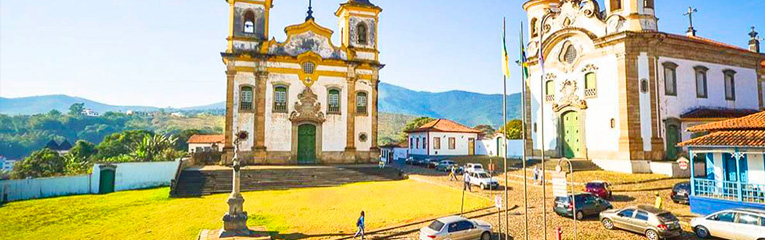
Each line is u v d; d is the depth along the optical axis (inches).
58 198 1231.5
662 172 1101.7
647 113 1191.6
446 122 2166.6
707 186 725.3
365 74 1608.0
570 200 732.0
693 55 1298.0
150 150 2342.5
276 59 1503.4
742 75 1407.5
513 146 1797.5
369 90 1608.0
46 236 754.2
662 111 1218.0
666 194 904.9
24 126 6806.1
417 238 648.4
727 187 704.4
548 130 1429.6
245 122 1472.7
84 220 871.7
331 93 1562.5
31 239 739.4
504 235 637.9
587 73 1301.7
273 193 1091.3
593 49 1280.8
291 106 1515.7
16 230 815.1
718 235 572.4
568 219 726.5
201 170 1277.1
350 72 1572.3
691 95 1282.0
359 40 1616.6
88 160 2790.4
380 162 1542.8
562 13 1401.3
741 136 708.7
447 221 598.5
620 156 1188.5
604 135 1242.0
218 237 665.0
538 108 1470.2
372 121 1599.4
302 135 1535.4
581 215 721.0
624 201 847.1
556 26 1427.2
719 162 765.3
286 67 1519.4
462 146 2068.2
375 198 976.9
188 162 1362.0
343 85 1571.1
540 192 992.9
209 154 1526.8
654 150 1180.5
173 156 2293.3
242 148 1461.6
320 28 1558.8
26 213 987.9
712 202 701.3
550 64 1428.4
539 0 1498.5
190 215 853.2
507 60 585.6
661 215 593.0
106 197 1208.8
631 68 1190.9
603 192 857.5
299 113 1518.2
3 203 1171.3
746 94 1408.7
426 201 917.2
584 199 736.3
